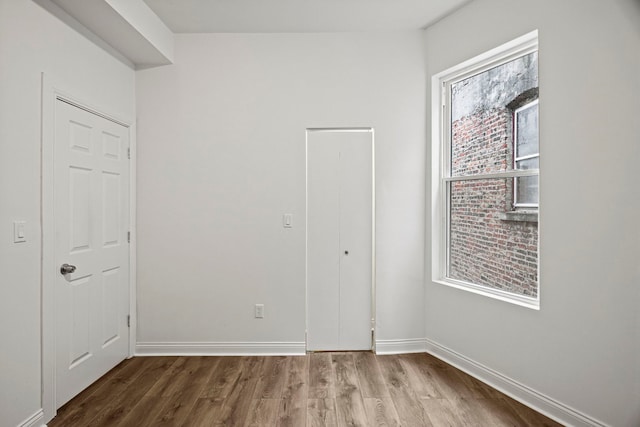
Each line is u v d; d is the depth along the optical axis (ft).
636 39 6.46
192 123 11.40
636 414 6.55
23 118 7.14
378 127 11.44
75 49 8.63
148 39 9.80
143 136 11.36
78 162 8.77
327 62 11.44
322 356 11.25
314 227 11.58
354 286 11.58
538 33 8.14
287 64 11.44
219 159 11.43
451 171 11.16
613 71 6.79
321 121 11.46
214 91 11.41
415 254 11.53
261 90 11.44
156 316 11.39
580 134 7.34
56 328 8.04
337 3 9.85
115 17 8.57
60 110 8.17
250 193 11.44
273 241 11.47
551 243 7.89
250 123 11.44
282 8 10.04
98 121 9.59
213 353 11.41
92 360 9.39
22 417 7.08
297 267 11.49
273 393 8.95
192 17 10.44
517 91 9.11
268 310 11.49
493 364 9.32
